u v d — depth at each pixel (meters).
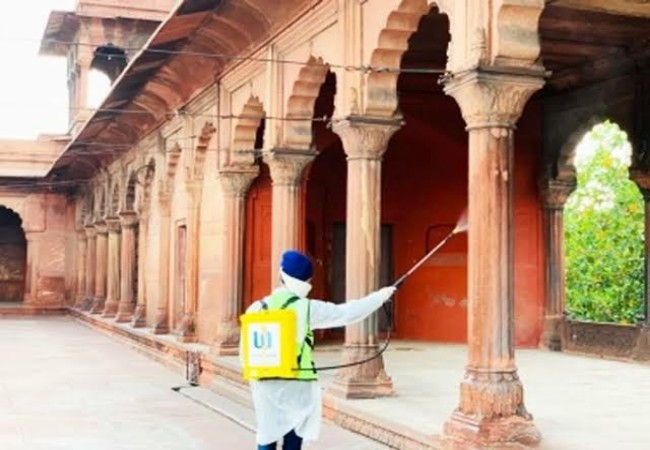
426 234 11.98
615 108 9.57
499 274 4.77
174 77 11.20
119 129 15.20
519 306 10.59
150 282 14.38
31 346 14.33
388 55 6.34
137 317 14.64
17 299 25.20
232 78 9.57
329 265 12.16
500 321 4.75
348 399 6.36
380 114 6.47
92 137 15.92
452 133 11.12
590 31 8.43
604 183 17.89
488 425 4.62
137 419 7.23
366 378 6.45
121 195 16.88
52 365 11.45
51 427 6.81
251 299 10.08
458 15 5.00
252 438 6.38
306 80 7.67
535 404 6.35
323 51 7.11
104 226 19.70
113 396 8.61
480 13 4.82
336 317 3.67
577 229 17.50
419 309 11.90
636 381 7.67
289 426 3.55
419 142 11.59
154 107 12.95
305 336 3.61
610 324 9.49
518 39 4.76
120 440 6.29
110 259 18.20
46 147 23.23
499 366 4.73
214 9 8.45
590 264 17.03
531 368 8.61
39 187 23.28
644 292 9.18
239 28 8.66
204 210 11.27
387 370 8.31
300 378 3.58
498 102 4.77
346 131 6.50
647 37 8.63
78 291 22.89
